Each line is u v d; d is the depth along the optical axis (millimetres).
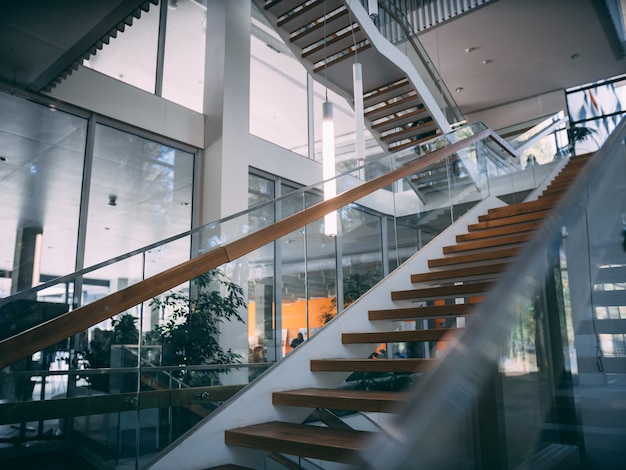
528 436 1264
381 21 7234
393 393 2539
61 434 2312
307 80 9109
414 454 784
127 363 2695
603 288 2066
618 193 2619
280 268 3762
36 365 2270
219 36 6480
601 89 13523
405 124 8367
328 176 5016
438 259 4320
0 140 4746
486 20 10359
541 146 9320
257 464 2557
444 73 12531
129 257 2826
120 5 3734
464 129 6441
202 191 6309
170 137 6035
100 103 5430
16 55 4156
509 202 7301
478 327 1093
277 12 6953
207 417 2422
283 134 8484
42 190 4984
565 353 1587
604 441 1600
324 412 2922
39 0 3443
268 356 3607
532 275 1394
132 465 2580
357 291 4207
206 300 3277
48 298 2682
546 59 11977
